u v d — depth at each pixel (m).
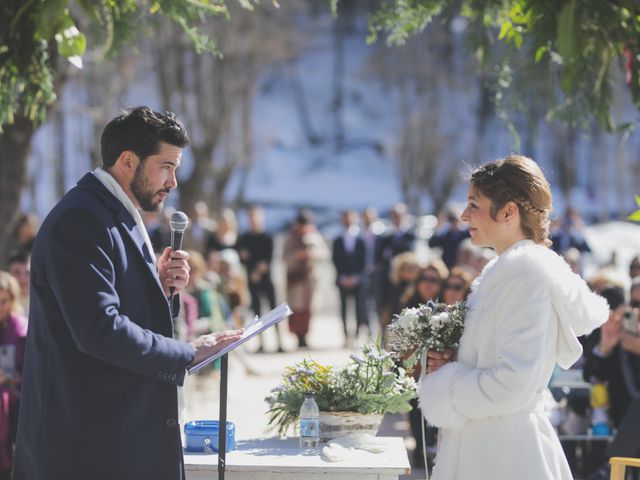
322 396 5.14
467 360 3.99
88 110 22.97
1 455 6.89
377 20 6.18
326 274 26.59
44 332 4.13
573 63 5.06
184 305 10.70
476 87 42.78
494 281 3.90
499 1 5.90
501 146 43.47
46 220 4.15
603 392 8.06
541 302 3.81
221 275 14.77
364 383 5.20
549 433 3.99
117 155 4.19
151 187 4.22
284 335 19.75
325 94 52.88
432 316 4.18
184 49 24.45
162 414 4.14
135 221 4.23
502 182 4.02
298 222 17.75
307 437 4.98
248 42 27.41
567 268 3.97
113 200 4.14
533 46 5.55
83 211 4.02
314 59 52.66
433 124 41.19
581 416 8.19
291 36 31.27
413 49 41.44
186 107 25.39
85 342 3.92
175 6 5.54
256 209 17.97
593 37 5.17
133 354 3.94
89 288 3.93
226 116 25.94
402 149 41.56
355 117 52.81
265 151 47.69
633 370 7.93
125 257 4.09
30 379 4.21
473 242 4.13
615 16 5.15
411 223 27.77
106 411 4.07
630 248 21.91
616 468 4.74
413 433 8.57
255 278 17.78
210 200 28.03
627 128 5.80
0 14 5.27
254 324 4.44
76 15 8.85
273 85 52.62
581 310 3.95
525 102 5.84
